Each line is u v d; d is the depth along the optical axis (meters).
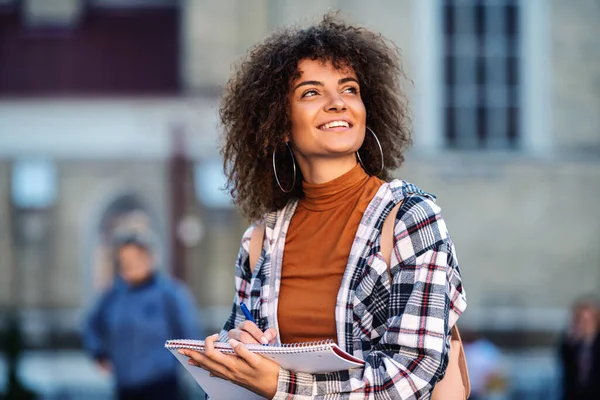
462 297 2.51
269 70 2.78
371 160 2.90
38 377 16.06
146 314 7.93
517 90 16.91
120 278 8.20
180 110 17.58
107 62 18.06
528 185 16.61
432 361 2.35
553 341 16.30
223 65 17.64
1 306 18.05
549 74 16.77
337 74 2.72
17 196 18.16
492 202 16.61
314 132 2.67
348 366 2.31
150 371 7.87
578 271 16.52
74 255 18.19
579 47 16.77
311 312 2.56
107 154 18.09
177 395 7.97
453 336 2.59
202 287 17.30
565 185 16.59
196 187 17.47
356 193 2.68
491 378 9.82
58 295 18.14
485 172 16.59
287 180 2.87
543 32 16.78
